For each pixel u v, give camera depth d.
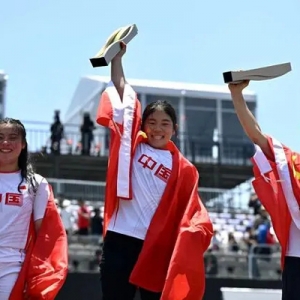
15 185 6.07
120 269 6.32
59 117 29.89
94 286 13.07
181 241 6.13
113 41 6.68
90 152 30.25
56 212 6.14
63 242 6.07
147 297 6.36
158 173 6.44
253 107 28.75
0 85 28.02
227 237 23.23
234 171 31.33
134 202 6.41
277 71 6.46
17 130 6.12
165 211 6.38
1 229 5.98
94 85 30.38
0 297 5.91
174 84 29.89
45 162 29.86
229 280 16.30
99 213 20.58
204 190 27.31
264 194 6.39
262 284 16.31
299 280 6.32
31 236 6.09
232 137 30.88
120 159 6.44
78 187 25.48
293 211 6.36
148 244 6.28
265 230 19.91
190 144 30.38
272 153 6.50
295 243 6.37
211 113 30.52
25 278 5.96
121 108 6.57
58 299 12.94
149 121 6.56
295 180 6.41
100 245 18.86
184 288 6.03
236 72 6.38
